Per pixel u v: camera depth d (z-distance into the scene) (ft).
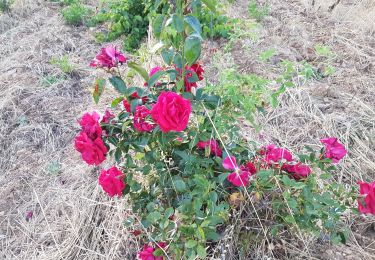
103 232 6.84
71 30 12.71
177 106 4.43
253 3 12.69
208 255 5.84
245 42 11.06
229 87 5.28
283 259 6.19
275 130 8.47
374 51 11.25
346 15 12.82
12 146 8.92
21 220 7.49
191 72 5.24
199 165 5.53
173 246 5.27
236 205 5.74
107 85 9.95
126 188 5.65
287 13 13.23
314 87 9.69
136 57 10.89
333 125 8.69
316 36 12.05
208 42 11.26
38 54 11.52
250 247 6.04
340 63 10.80
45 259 6.72
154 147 5.61
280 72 10.13
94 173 7.86
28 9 13.67
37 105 9.84
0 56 11.66
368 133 8.55
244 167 5.54
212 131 5.32
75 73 10.84
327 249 6.42
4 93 10.16
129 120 5.23
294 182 5.07
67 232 7.04
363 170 7.83
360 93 9.77
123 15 11.78
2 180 8.29
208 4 4.92
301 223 5.50
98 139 4.94
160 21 5.02
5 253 7.02
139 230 6.26
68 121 9.41
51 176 8.18
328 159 5.43
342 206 5.48
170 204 5.72
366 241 6.78
